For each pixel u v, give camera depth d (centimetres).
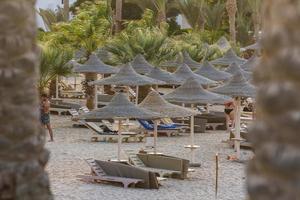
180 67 5241
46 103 4066
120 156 3281
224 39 8719
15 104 716
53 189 2684
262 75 521
